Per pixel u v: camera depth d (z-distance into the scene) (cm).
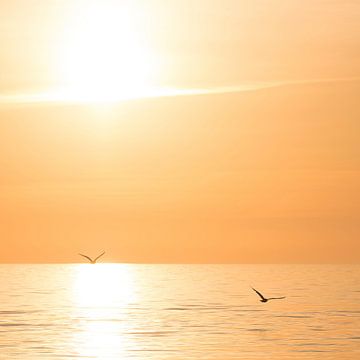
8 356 9300
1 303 15838
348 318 13000
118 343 10219
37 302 16188
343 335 10875
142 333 11169
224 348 9800
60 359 9138
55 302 16225
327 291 19750
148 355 9362
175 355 9344
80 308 14888
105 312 14088
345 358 9112
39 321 12575
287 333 11081
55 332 11250
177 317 13225
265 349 9712
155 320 12781
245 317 13212
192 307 15088
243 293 19188
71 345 10081
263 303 15975
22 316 13312
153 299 17225
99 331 11369
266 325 12019
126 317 13250
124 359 9100
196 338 10625
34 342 10294
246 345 10038
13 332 11225
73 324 12212
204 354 9388
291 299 16950
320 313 13825
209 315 13538
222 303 16050
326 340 10406
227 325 12050
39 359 9112
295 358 9131
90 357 9250
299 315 13488
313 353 9431
